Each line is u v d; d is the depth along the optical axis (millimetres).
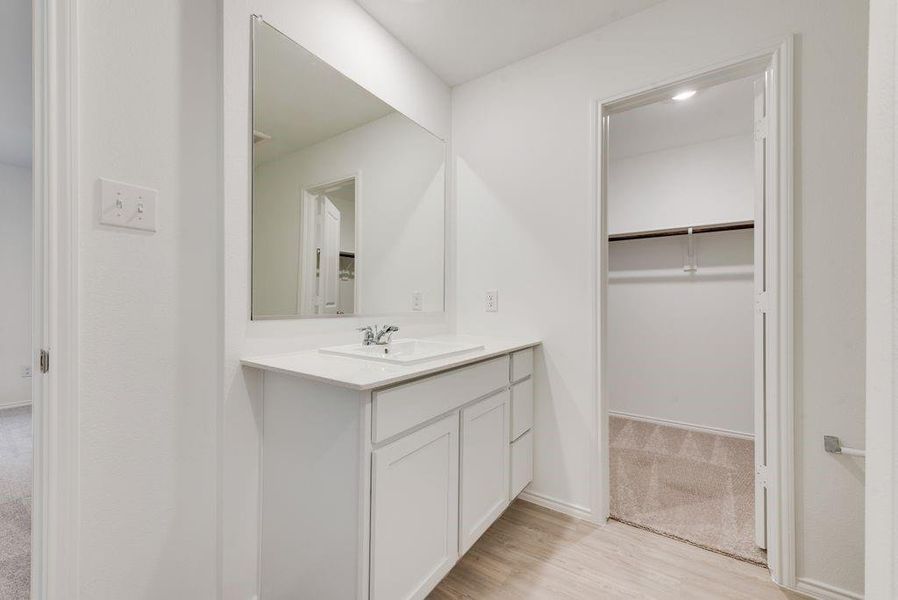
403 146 1959
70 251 965
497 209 2137
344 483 1071
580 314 1872
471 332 2221
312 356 1415
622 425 3174
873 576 511
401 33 1866
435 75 2182
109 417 1034
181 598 1164
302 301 1490
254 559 1304
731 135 2904
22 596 1309
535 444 1985
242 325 1283
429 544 1239
